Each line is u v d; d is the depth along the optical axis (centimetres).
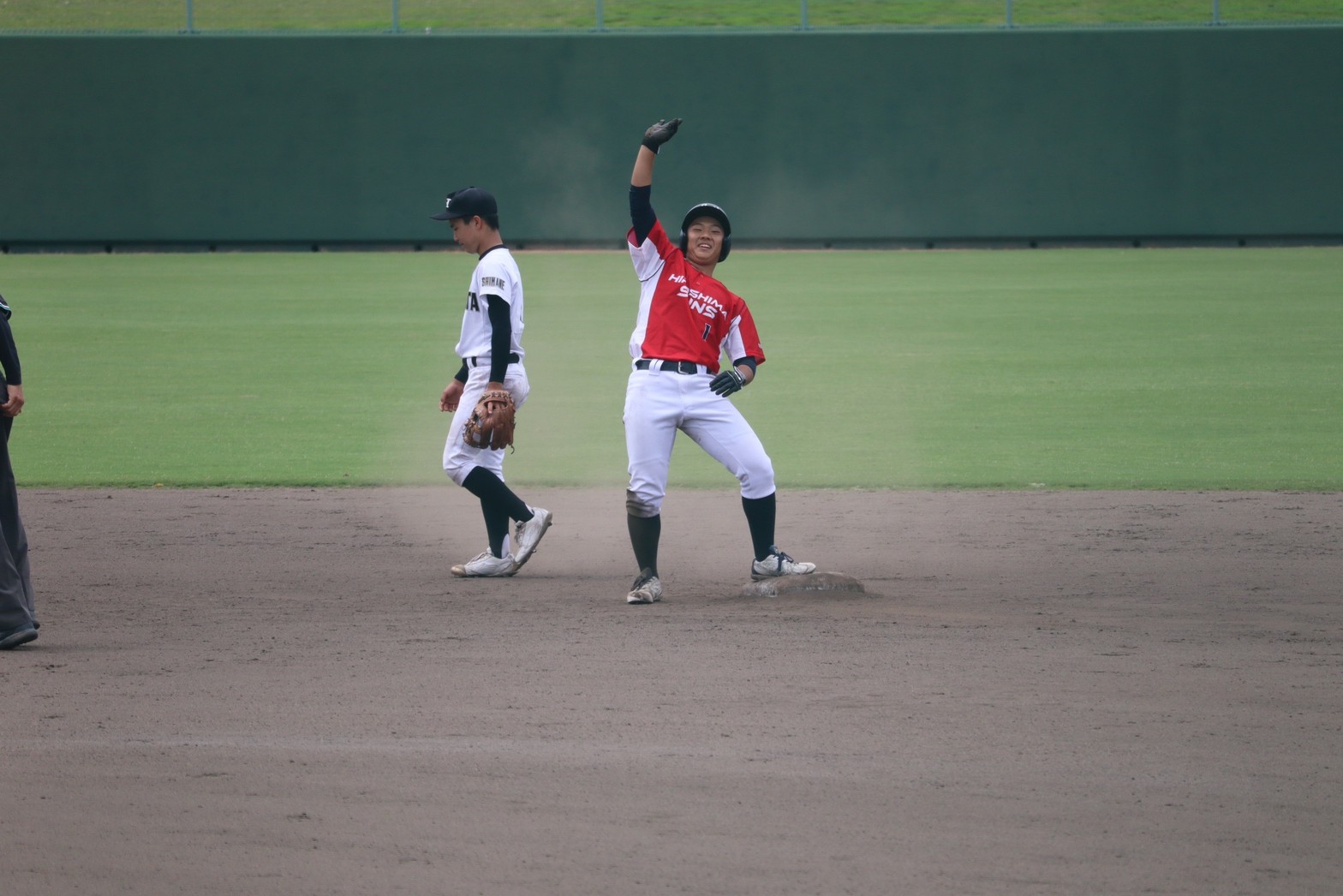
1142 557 2766
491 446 2581
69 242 12300
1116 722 1730
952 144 12288
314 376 5644
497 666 1992
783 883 1282
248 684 1905
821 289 9075
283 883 1286
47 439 4291
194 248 12400
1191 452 3991
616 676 1938
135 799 1483
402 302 8394
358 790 1508
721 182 12419
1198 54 12081
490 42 12188
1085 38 12106
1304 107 12088
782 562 2525
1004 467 3809
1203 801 1474
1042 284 9219
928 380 5469
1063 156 12275
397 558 2836
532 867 1317
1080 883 1281
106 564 2747
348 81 12219
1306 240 12350
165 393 5212
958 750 1628
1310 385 5238
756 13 13100
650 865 1320
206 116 12212
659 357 2448
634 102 12294
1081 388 5228
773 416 4694
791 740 1664
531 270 10488
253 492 3547
